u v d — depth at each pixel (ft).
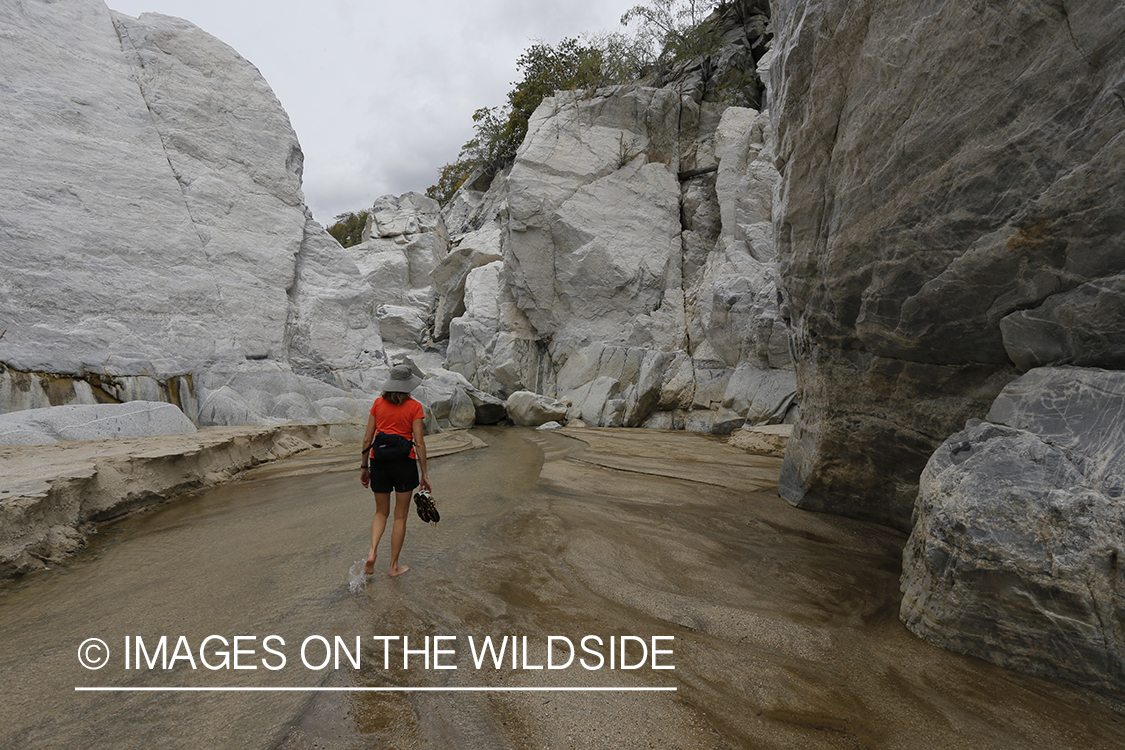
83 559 13.61
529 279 69.26
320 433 37.29
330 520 17.19
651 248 68.90
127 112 39.83
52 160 34.27
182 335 35.86
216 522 16.97
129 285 34.58
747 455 35.06
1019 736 7.52
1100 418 9.64
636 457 33.30
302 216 48.14
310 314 44.91
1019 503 9.50
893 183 13.89
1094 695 8.45
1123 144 9.18
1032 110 10.42
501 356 70.33
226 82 46.91
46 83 36.27
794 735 7.34
